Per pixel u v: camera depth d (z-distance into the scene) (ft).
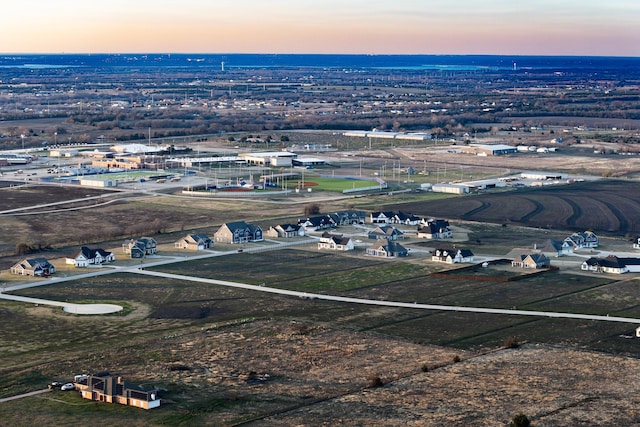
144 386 477.77
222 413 444.55
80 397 465.47
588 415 440.04
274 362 521.24
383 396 466.29
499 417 437.99
